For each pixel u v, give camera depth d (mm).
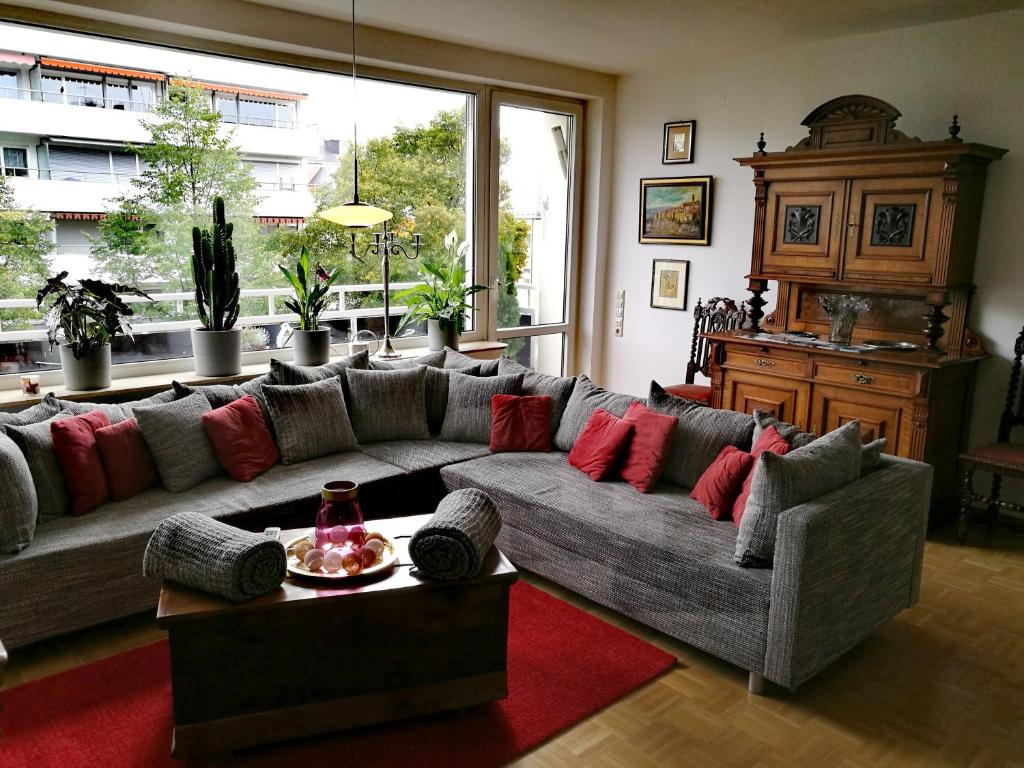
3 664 1975
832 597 2557
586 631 2988
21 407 3484
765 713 2504
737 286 5301
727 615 2609
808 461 2609
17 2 3443
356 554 2355
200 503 3176
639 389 6012
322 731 2293
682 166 5504
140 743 2281
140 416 3262
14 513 2666
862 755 2305
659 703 2547
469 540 2291
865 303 4258
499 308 5719
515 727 2395
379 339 5059
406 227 5113
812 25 4309
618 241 6016
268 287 4574
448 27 4430
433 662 2375
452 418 4184
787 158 4422
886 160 4051
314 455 3805
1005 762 2285
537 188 5785
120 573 2834
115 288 3688
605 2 3881
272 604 2156
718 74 5211
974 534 4133
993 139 4082
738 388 4715
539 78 5328
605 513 3111
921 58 4297
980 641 3002
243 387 3826
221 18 3885
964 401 4230
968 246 4105
